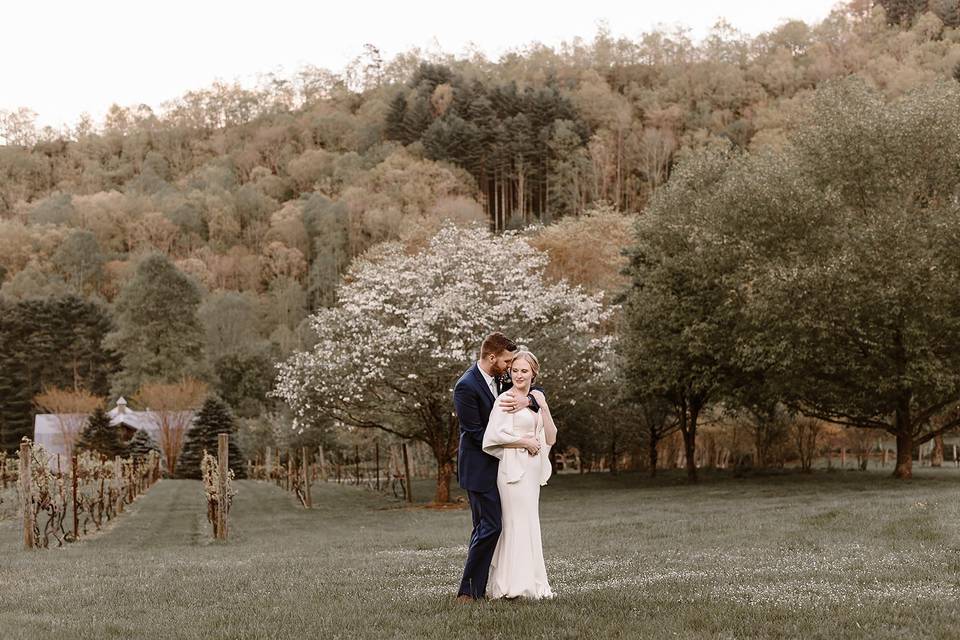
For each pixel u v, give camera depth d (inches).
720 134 5221.5
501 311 1127.6
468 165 5403.5
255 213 5851.4
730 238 1173.7
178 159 7101.4
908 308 1044.5
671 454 2076.8
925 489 972.6
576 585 335.0
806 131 1217.4
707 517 724.0
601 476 1684.3
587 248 2623.0
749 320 1155.9
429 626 253.0
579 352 1251.2
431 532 705.6
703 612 268.8
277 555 522.9
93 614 289.7
